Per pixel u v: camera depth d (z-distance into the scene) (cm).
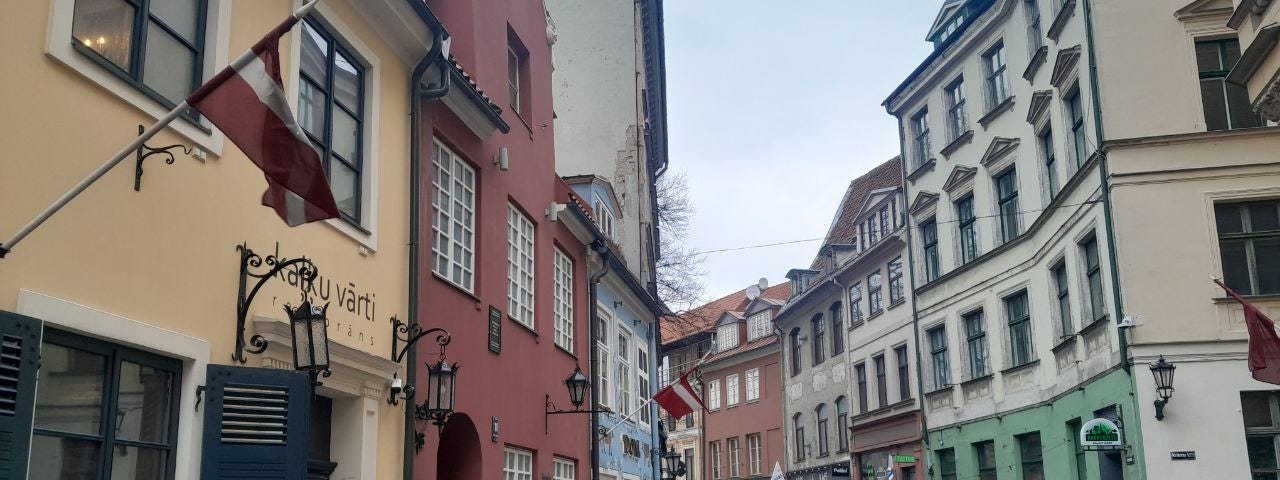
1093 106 2017
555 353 1628
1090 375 2094
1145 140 1944
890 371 3359
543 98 1652
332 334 898
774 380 4694
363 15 991
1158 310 1892
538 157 1593
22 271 575
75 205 615
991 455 2667
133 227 664
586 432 1794
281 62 845
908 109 3166
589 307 1859
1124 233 1933
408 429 1025
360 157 995
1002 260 2602
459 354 1192
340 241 927
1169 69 1977
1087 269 2148
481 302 1277
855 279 3747
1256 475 1812
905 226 3212
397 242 1044
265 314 805
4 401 543
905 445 3244
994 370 2638
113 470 651
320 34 928
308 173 617
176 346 695
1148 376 1872
